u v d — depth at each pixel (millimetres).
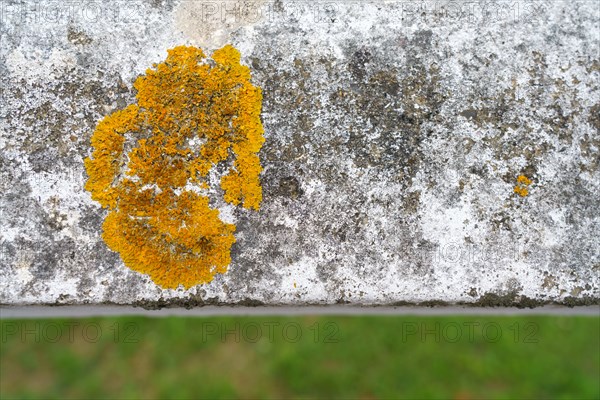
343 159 382
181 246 377
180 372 604
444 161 383
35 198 377
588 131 385
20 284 376
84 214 376
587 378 598
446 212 382
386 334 613
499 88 385
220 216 378
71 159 377
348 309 392
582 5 391
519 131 384
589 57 388
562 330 620
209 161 378
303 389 596
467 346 610
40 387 597
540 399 590
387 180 382
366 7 388
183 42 383
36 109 378
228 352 613
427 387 592
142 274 377
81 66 380
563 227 383
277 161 381
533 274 382
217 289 379
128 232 376
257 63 384
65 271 377
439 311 396
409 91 385
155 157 376
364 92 384
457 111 384
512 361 604
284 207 381
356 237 382
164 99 378
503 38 388
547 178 383
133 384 599
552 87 386
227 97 380
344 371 599
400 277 383
